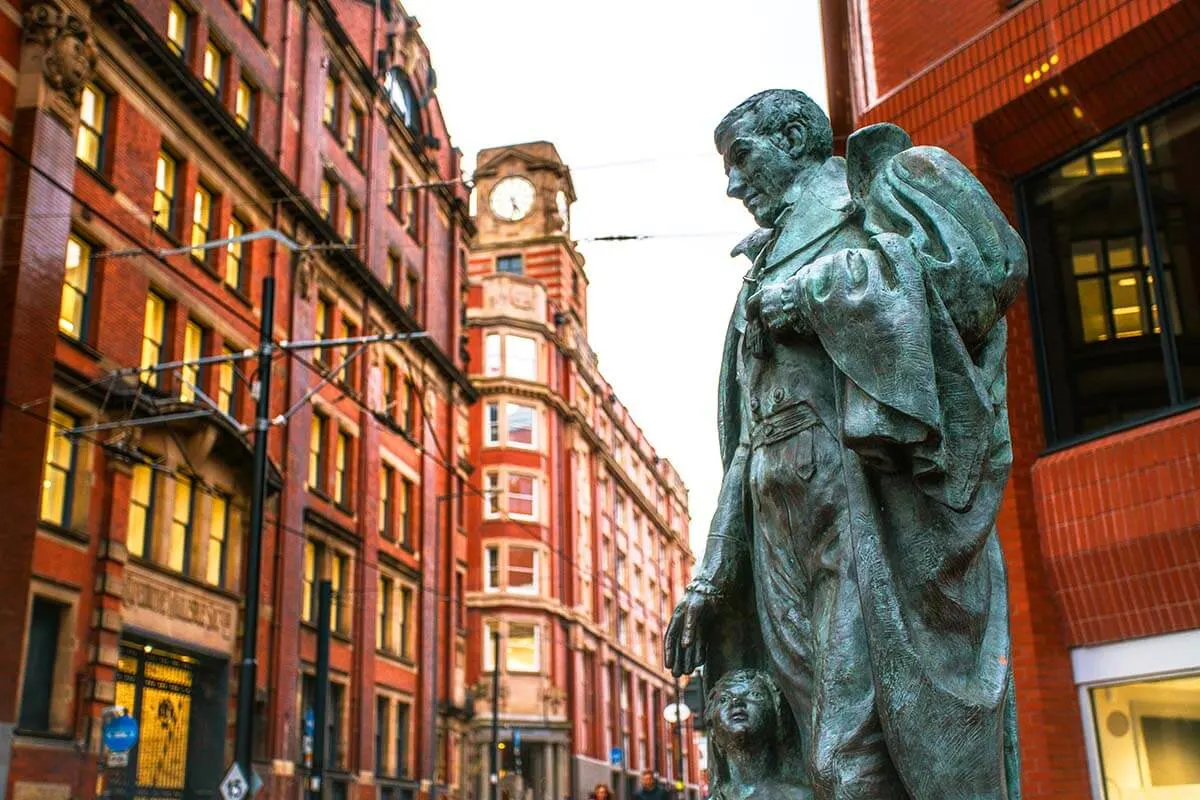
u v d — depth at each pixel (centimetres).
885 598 211
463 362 4150
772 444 239
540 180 6338
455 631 3869
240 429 1786
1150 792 659
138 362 2125
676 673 265
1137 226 727
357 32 3491
